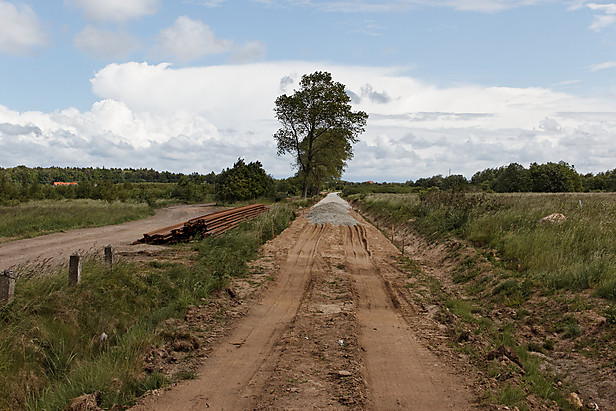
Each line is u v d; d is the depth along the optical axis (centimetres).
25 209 2658
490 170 9831
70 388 583
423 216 2522
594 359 739
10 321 702
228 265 1384
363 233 2548
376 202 4225
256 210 3388
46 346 682
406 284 1331
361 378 625
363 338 837
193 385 607
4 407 544
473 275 1341
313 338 811
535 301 1023
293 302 1116
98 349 720
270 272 1434
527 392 603
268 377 632
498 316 1011
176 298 1002
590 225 1443
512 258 1377
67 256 1402
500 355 725
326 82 5269
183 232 1892
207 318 924
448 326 925
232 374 650
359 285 1333
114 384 594
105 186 4750
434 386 618
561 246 1290
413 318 994
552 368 739
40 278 874
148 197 4594
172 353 725
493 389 602
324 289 1248
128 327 809
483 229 1755
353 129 5409
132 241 1847
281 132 5500
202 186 6488
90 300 839
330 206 3922
